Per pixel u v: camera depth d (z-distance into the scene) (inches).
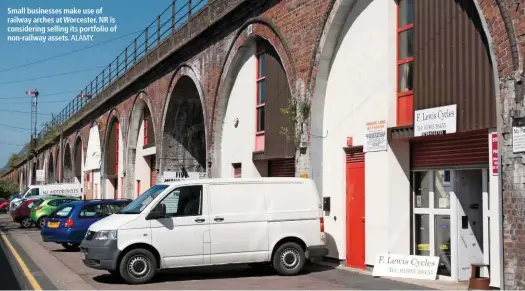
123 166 1249.4
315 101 528.4
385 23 457.4
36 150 2790.4
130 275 425.4
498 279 348.5
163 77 970.1
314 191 475.8
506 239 323.3
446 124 385.4
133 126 1200.2
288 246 458.0
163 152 966.4
